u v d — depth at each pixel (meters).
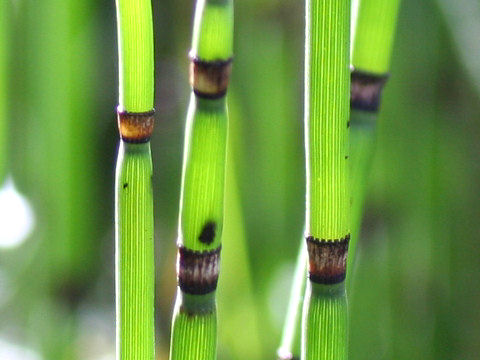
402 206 0.60
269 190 0.60
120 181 0.34
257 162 0.59
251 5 0.57
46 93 0.60
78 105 0.60
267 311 0.59
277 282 0.60
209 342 0.35
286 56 0.58
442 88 0.60
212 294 0.35
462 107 0.60
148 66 0.33
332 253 0.33
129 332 0.34
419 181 0.60
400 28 0.59
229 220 0.58
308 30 0.32
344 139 0.33
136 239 0.34
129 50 0.33
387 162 0.59
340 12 0.32
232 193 0.58
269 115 0.58
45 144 0.60
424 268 0.60
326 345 0.34
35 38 0.59
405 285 0.60
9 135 0.60
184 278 0.34
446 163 0.60
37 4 0.58
